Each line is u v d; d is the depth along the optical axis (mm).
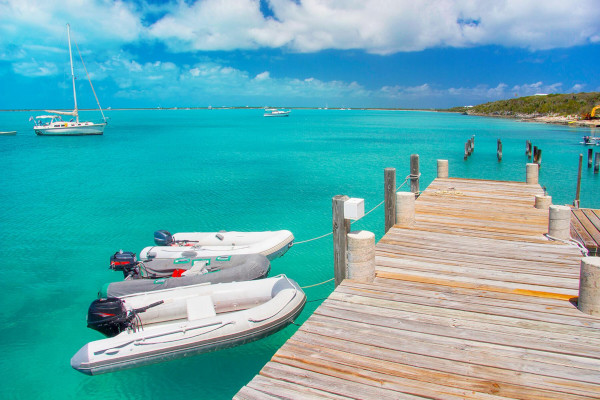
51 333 8164
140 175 25328
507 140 46656
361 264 5754
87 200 18812
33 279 10555
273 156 34594
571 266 6223
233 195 19766
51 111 57438
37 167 28594
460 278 5863
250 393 3525
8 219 15766
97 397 6281
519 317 4691
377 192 20297
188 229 14562
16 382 6703
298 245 12766
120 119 134500
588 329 4391
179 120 123250
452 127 75375
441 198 10977
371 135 58219
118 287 8031
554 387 3516
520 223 8570
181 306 7422
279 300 7293
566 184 22172
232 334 6668
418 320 4676
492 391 3492
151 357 6332
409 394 3484
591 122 67062
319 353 4082
